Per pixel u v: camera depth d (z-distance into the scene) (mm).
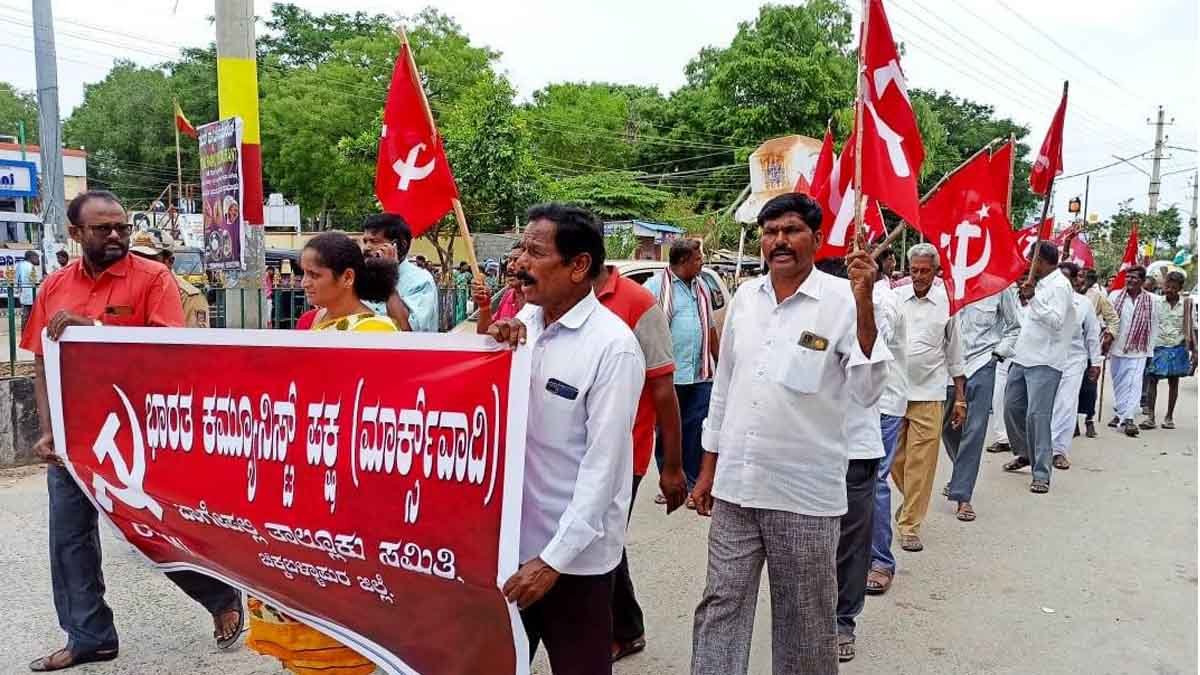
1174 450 8922
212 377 2998
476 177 19875
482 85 21609
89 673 3643
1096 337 8820
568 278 2406
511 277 3709
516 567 2303
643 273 7020
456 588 2453
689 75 43500
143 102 45844
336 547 2695
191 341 3051
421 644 2586
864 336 2799
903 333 4680
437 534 2463
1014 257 5285
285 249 27125
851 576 3861
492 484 2350
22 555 5020
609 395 2363
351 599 2719
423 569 2510
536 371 2459
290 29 45125
